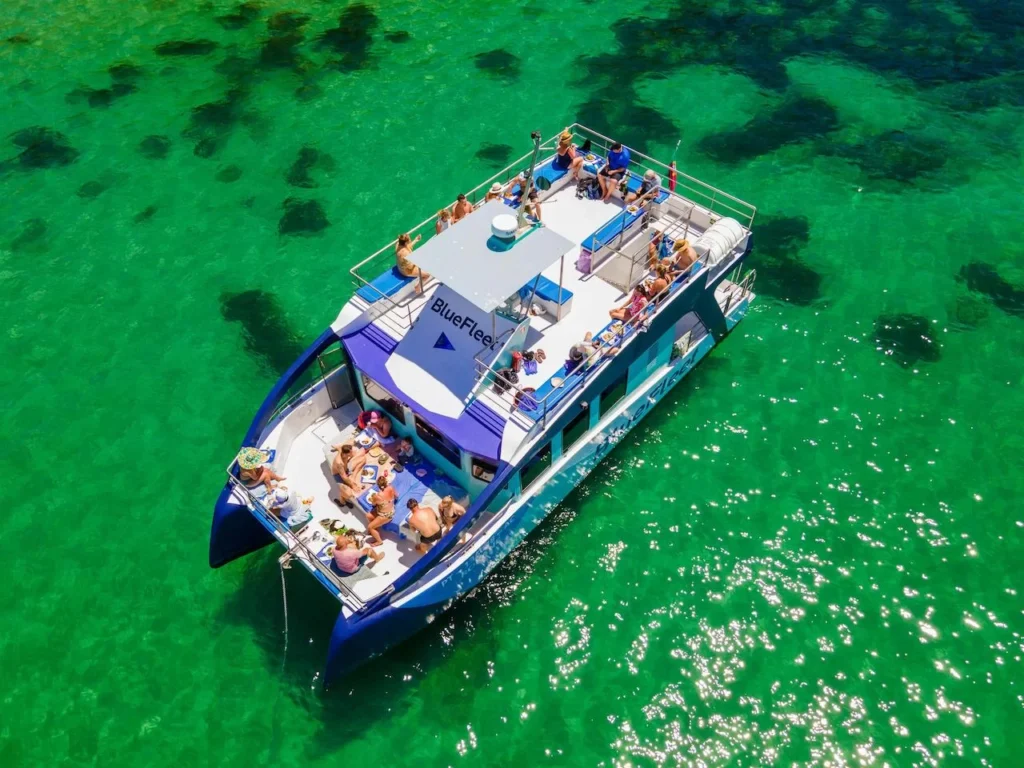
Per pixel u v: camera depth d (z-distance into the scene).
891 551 17.48
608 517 18.22
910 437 19.47
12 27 32.88
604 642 16.27
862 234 24.25
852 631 16.27
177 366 21.42
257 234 24.67
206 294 23.09
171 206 25.59
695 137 27.66
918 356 21.08
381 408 17.16
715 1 33.97
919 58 30.75
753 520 18.09
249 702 15.52
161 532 18.17
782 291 22.72
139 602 16.98
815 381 20.66
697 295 18.39
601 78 30.05
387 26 32.72
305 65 30.88
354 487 16.05
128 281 23.45
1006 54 30.86
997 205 25.00
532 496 16.36
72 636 16.47
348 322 16.67
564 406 15.58
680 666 15.87
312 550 15.72
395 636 15.20
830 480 18.73
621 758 14.73
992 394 20.23
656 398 19.47
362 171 26.61
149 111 29.02
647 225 19.17
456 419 15.38
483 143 27.55
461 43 31.80
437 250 15.58
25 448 19.75
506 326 15.94
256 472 15.63
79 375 21.23
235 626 16.58
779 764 14.59
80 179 26.52
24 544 17.98
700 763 14.65
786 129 27.84
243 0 34.31
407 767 14.70
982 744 14.69
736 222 19.69
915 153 26.81
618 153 19.34
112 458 19.55
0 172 26.78
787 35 32.00
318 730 15.16
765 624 16.42
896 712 15.14
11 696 15.64
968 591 16.78
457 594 15.95
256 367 21.38
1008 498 18.27
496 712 15.36
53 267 23.86
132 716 15.35
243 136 27.94
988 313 22.02
